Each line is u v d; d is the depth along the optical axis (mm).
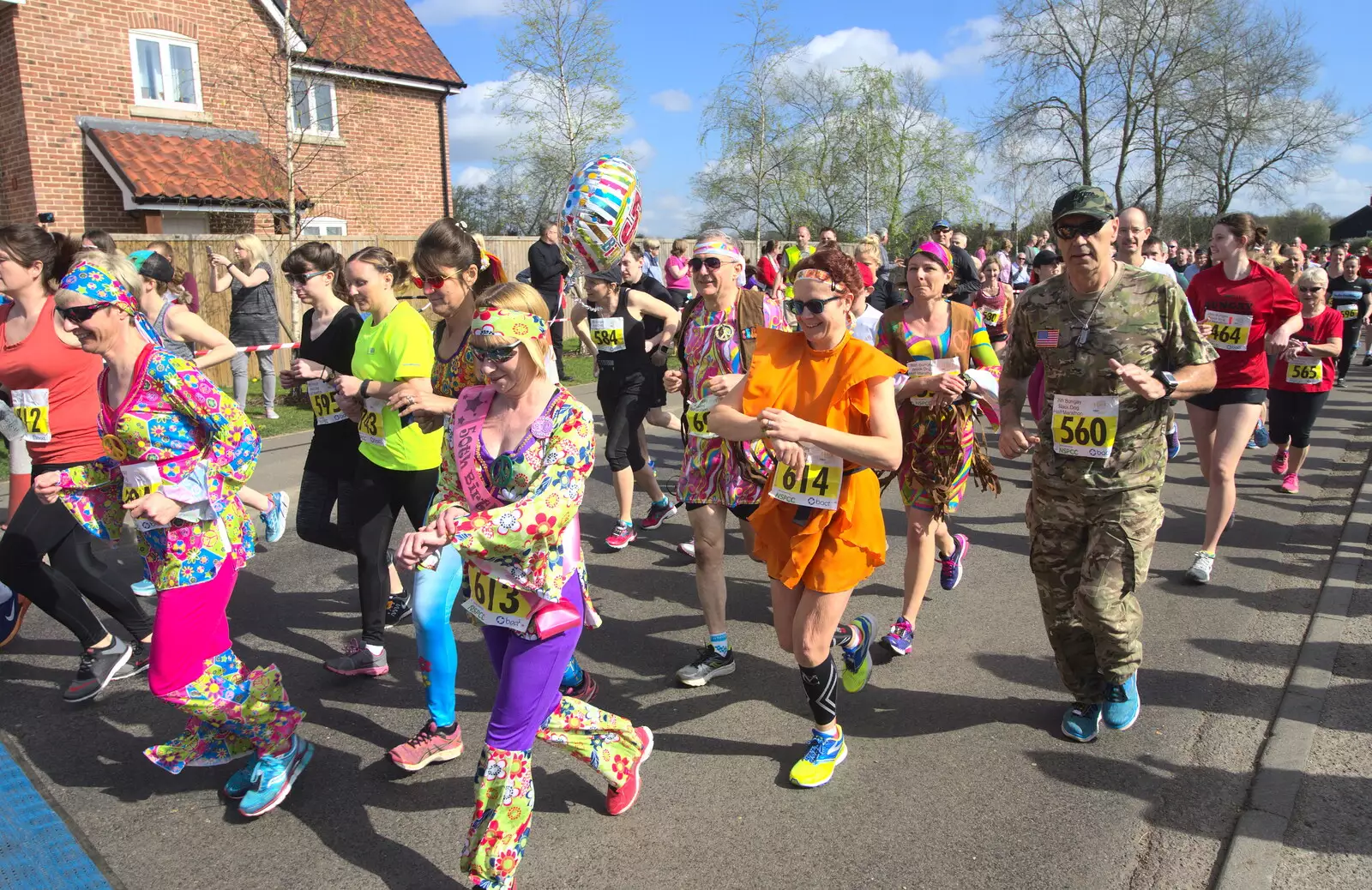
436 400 3842
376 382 3881
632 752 3189
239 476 3156
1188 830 3115
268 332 9930
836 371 3201
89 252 3115
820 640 3256
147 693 4254
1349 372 15352
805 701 4102
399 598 4957
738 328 4449
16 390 3984
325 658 4551
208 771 3605
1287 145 34031
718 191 25250
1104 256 3414
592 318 5977
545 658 2721
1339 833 3039
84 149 13172
